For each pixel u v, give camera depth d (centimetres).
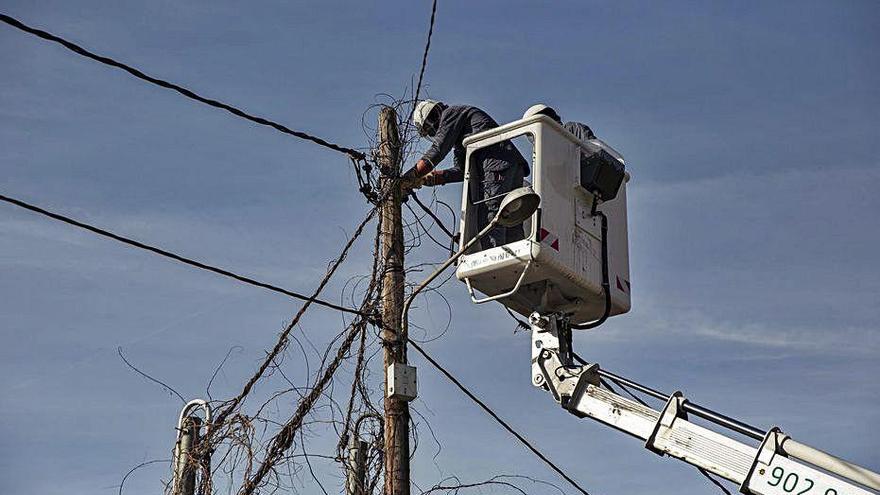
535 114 995
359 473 985
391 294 995
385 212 1016
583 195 998
